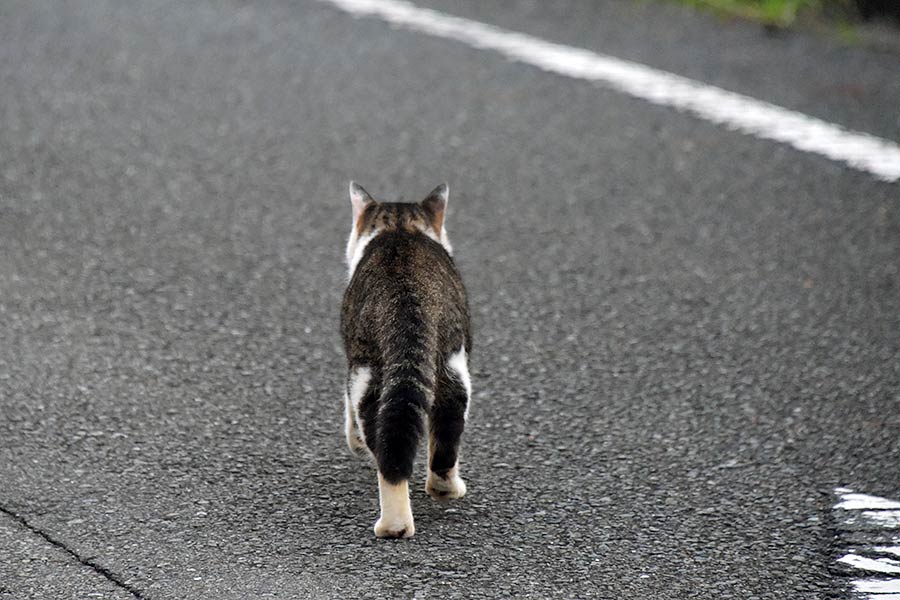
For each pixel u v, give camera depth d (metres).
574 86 30.23
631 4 36.00
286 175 25.69
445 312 15.27
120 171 25.58
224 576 13.99
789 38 33.53
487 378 18.89
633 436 17.39
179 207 24.22
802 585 14.12
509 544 14.80
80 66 30.50
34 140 26.72
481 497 15.84
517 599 13.70
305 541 14.73
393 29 33.56
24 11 34.06
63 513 15.20
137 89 29.39
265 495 15.76
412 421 14.18
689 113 28.81
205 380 18.59
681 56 32.16
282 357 19.34
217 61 31.11
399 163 26.31
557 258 22.73
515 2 35.94
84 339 19.59
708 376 19.03
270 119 28.14
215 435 17.14
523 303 21.22
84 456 16.50
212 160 26.22
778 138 27.56
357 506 15.55
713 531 15.19
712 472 16.52
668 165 26.42
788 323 20.58
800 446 17.16
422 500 15.77
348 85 30.03
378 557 14.43
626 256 22.83
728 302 21.25
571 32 33.69
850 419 17.84
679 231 23.75
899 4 35.03
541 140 27.53
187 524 15.04
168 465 16.38
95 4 34.81
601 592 13.90
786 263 22.53
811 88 30.30
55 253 22.31
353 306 15.80
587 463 16.69
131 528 14.93
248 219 23.88
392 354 14.52
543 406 18.16
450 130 27.91
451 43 32.69
